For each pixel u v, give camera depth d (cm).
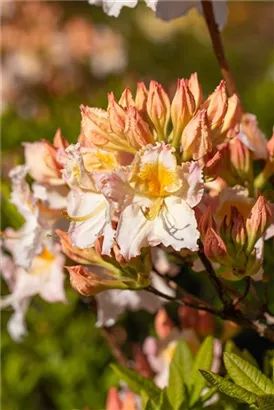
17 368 115
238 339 106
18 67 177
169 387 80
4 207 104
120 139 73
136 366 93
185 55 220
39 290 89
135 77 200
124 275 75
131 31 221
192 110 73
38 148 83
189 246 70
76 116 138
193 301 79
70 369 115
